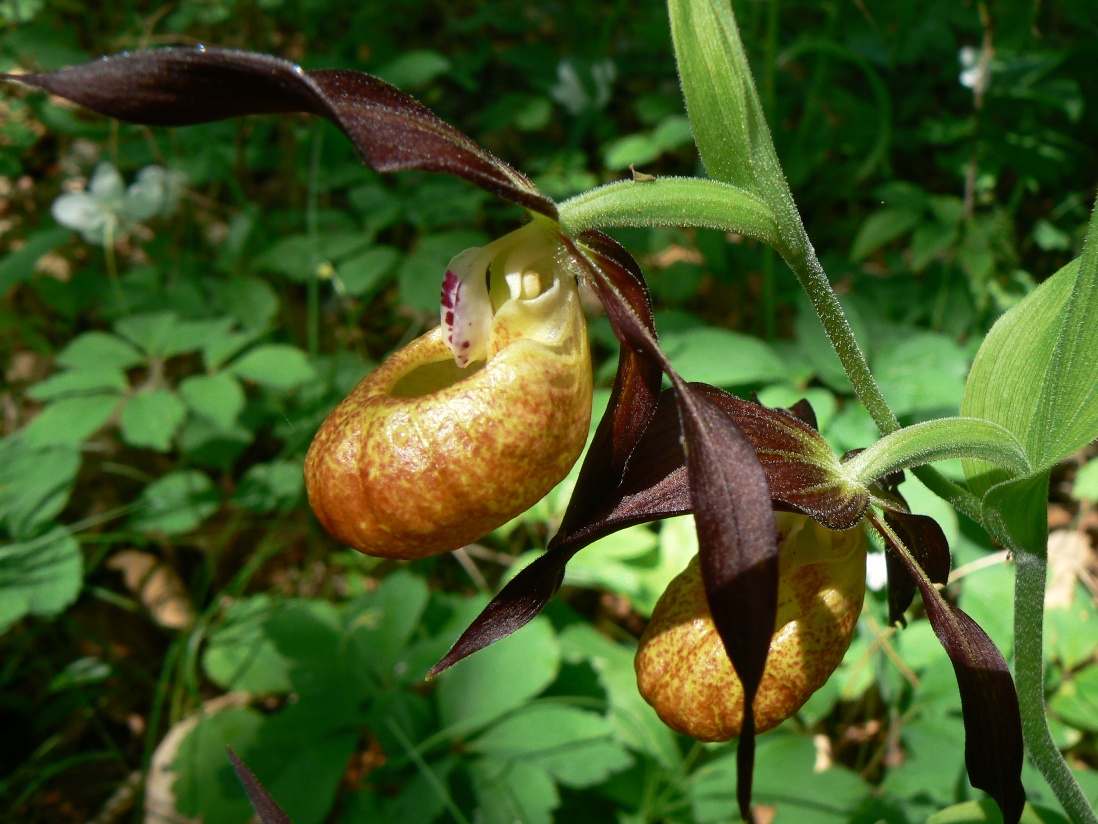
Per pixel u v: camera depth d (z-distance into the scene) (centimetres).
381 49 38
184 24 37
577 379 12
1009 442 11
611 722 19
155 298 29
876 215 29
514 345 11
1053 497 27
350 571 26
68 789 22
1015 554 12
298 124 34
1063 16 36
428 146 10
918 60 35
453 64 41
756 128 11
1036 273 32
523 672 19
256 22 37
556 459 11
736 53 10
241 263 31
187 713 23
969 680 11
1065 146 32
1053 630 19
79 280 29
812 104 32
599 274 11
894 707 19
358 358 28
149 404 23
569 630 21
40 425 22
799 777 18
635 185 11
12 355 31
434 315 32
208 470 28
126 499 28
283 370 24
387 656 20
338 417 11
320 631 20
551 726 18
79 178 35
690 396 10
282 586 26
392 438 11
